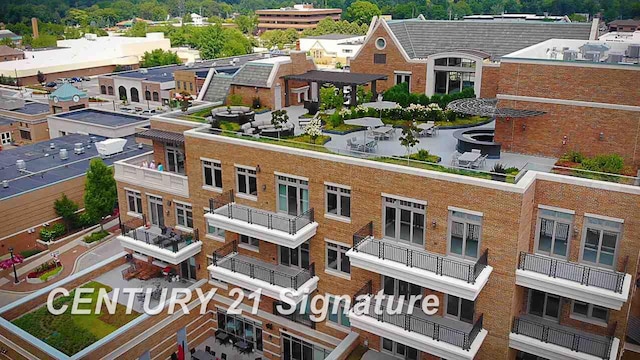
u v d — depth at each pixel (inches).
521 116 996.6
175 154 1334.9
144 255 1363.2
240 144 1099.3
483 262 872.3
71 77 5172.2
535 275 846.5
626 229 818.8
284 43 7362.2
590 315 885.2
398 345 1020.5
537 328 881.5
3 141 2972.4
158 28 7765.8
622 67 943.0
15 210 1790.1
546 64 1013.2
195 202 1228.5
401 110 1315.2
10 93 3892.7
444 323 940.0
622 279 800.9
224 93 1553.9
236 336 1262.3
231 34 6309.1
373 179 953.5
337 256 1055.6
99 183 1921.8
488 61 1493.6
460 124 1268.5
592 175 858.8
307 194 1053.8
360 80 1446.9
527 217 864.3
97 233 1918.1
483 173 871.7
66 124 2647.6
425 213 920.9
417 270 884.0
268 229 1042.7
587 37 1499.8
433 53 1624.0
